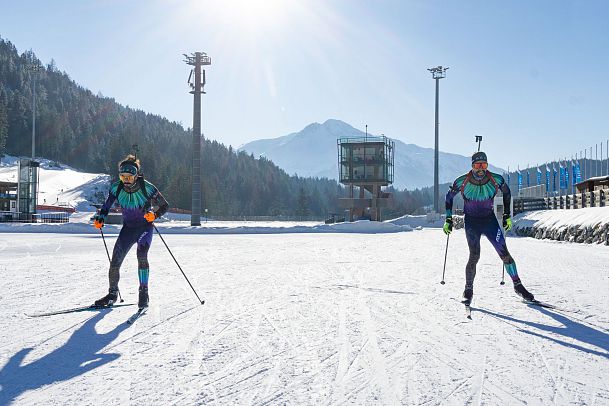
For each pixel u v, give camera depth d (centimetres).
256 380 355
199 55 4722
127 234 625
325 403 312
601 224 1945
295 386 343
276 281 863
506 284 822
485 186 645
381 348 439
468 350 433
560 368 383
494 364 393
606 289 768
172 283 838
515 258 1318
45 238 2527
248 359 405
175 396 323
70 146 18850
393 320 550
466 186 653
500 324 532
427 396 324
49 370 376
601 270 1029
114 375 365
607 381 354
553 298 686
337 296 705
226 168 19088
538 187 4284
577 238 2114
